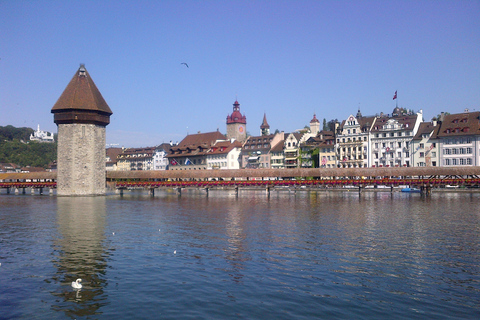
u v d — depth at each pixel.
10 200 81.12
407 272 24.44
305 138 139.00
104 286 22.02
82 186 90.19
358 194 94.56
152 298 20.20
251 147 147.88
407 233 37.22
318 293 20.88
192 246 31.80
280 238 35.03
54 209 61.44
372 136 119.31
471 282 22.64
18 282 22.77
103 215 53.00
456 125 103.56
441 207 60.12
